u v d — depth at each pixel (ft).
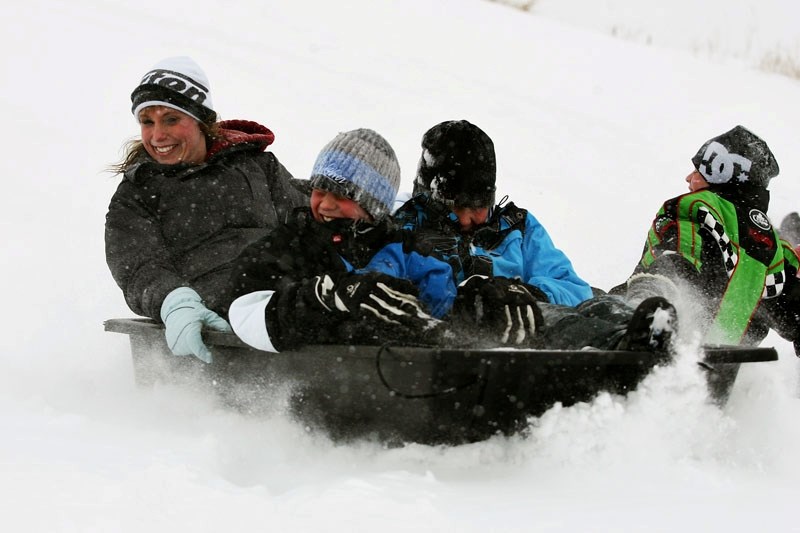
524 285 45.34
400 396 32.94
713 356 36.04
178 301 41.32
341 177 39.14
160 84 48.44
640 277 43.27
